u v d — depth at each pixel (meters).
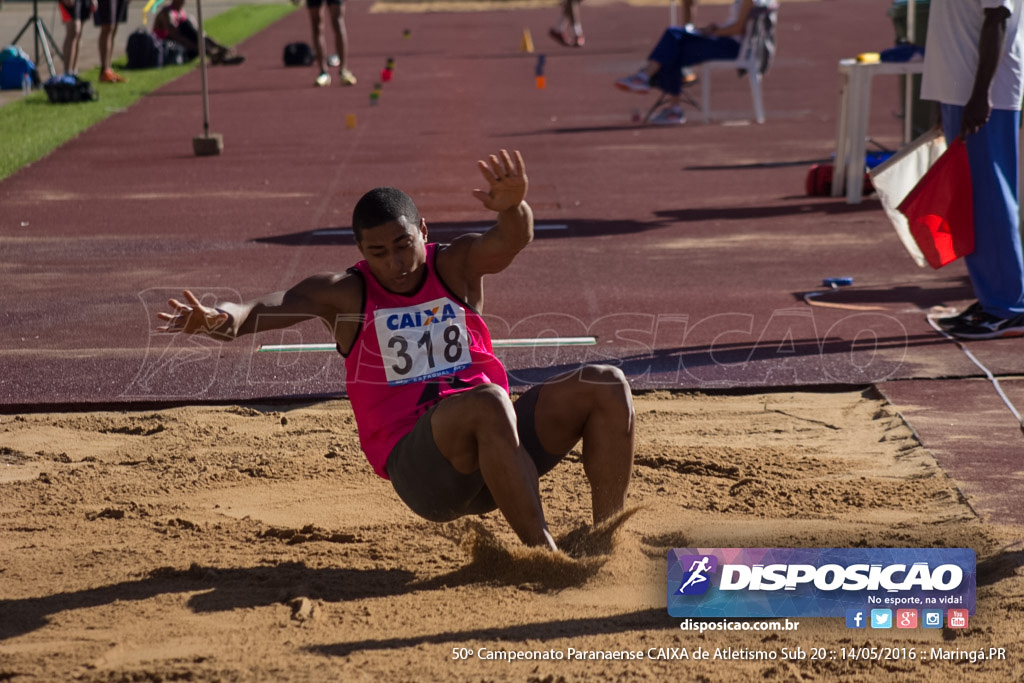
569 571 6.03
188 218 16.44
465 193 17.89
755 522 6.91
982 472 7.66
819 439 8.44
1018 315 10.71
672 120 25.42
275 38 47.41
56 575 6.22
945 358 10.11
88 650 5.30
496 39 46.16
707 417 8.92
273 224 16.00
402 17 58.50
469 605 5.80
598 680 5.00
